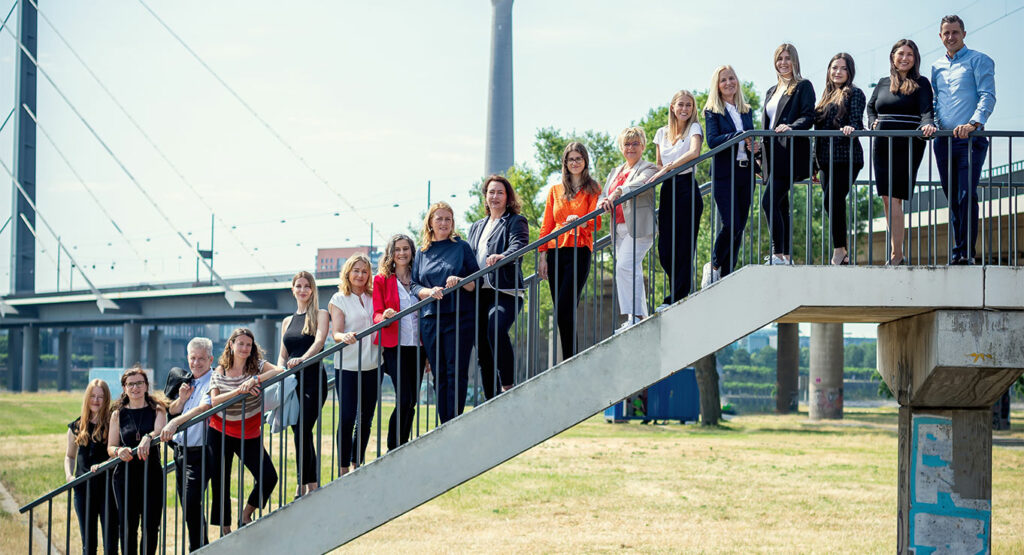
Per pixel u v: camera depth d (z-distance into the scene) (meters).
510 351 7.98
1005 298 7.58
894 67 8.08
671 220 8.02
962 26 7.96
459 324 7.88
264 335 63.44
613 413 40.94
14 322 80.69
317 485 7.70
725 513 17.58
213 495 8.27
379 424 7.70
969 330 7.76
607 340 7.45
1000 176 15.44
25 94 77.50
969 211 7.68
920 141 8.10
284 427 7.98
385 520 7.48
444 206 7.88
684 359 7.45
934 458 8.87
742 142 8.05
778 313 7.51
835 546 14.43
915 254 17.47
